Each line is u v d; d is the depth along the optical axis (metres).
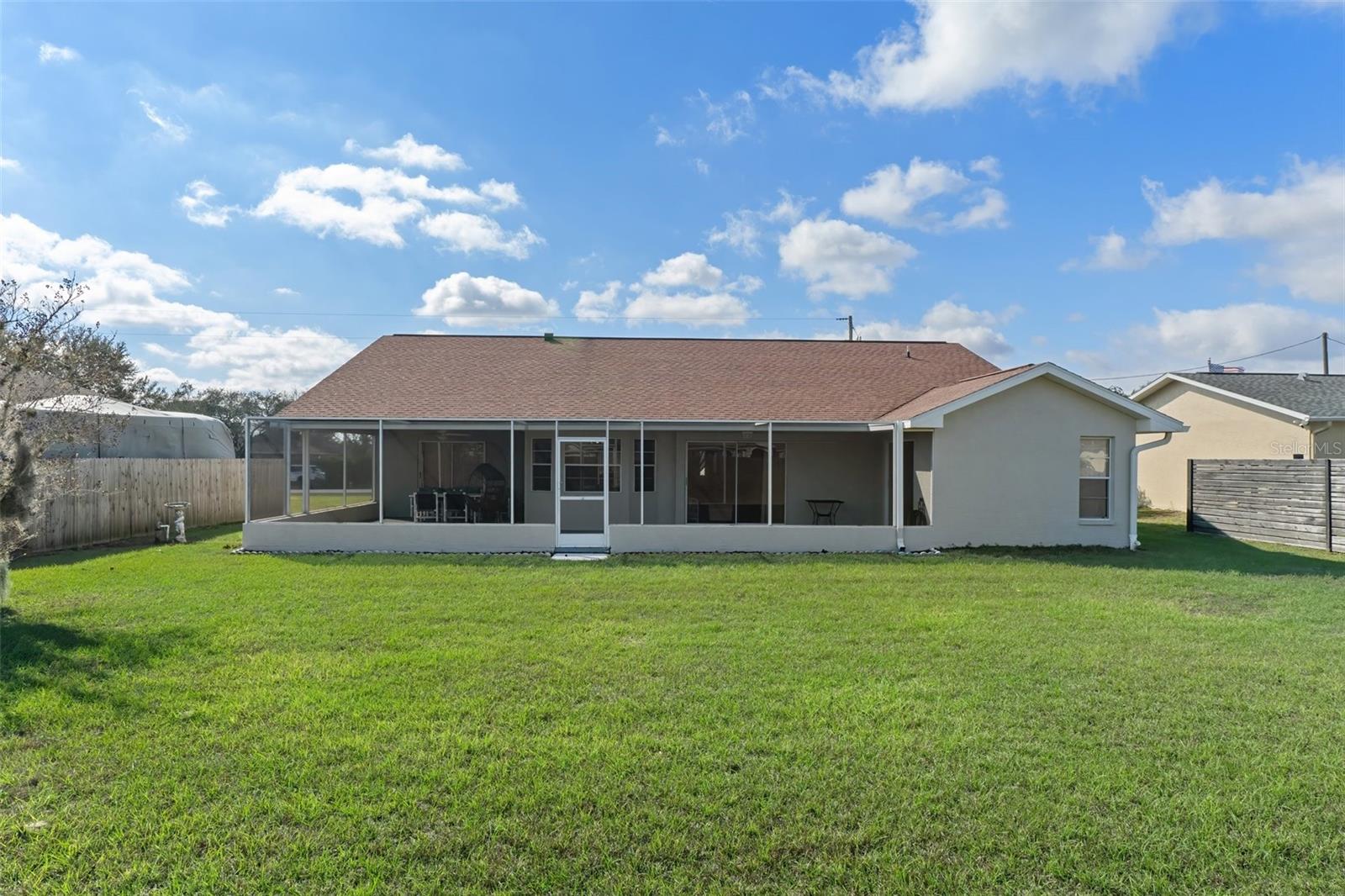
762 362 19.41
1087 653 6.83
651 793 4.08
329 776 4.25
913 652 6.86
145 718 5.11
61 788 4.13
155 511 16.58
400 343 19.58
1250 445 22.06
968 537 14.37
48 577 10.78
